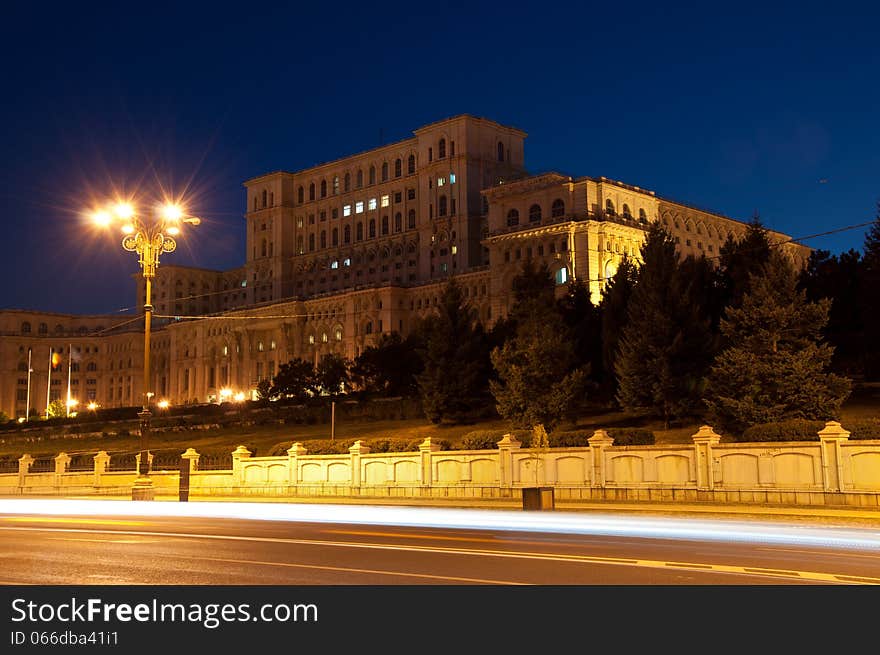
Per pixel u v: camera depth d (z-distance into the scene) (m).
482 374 67.31
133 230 38.94
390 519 27.80
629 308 54.00
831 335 59.38
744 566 15.32
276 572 14.92
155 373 184.25
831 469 30.20
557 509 32.09
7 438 115.00
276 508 34.53
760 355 43.47
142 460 39.16
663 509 30.28
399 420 77.25
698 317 52.38
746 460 32.25
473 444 41.88
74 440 101.69
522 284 69.81
